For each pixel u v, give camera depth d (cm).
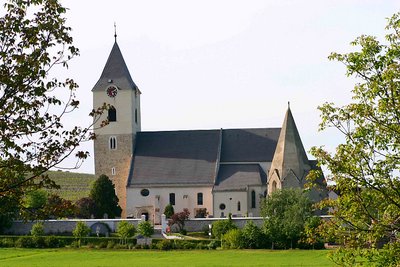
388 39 2588
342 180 2536
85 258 8244
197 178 12850
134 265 7369
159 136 13550
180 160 13138
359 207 2491
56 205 2183
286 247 9181
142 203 12825
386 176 2508
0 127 2033
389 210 2477
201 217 12450
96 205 12188
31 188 2136
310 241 2642
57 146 2106
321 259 7688
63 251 9119
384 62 2552
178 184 12788
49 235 10462
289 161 11831
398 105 2466
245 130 13600
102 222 10769
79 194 18350
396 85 2486
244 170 12950
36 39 2077
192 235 10869
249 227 9362
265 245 9250
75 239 9825
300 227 9100
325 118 2588
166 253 8794
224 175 12938
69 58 2136
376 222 2448
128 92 13212
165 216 11681
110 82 13250
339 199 2533
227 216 12025
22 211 2156
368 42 2581
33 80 2070
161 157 13212
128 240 9738
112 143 13200
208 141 13388
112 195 12350
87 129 2161
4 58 2042
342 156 2539
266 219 9550
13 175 2081
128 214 12812
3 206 2098
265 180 12962
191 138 13462
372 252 2452
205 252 8825
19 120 2058
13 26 2058
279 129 13550
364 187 2545
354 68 2586
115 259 8106
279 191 9869
